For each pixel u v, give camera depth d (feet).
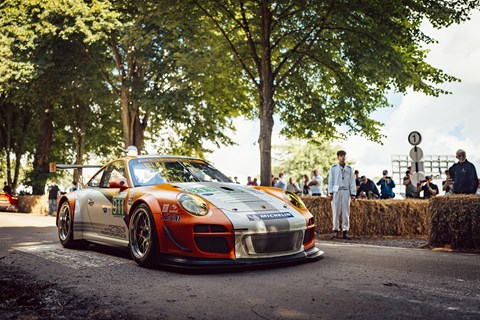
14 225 39.93
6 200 81.00
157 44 64.49
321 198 32.22
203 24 45.83
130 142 72.33
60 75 68.23
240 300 11.37
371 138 48.32
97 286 13.16
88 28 60.70
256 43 44.34
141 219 17.10
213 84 56.65
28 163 117.08
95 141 91.15
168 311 10.47
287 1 39.73
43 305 11.16
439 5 35.81
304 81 47.42
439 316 9.79
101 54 69.97
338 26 40.65
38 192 92.63
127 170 19.57
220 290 12.46
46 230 33.73
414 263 16.89
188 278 14.15
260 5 41.42
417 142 42.52
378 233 31.91
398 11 38.19
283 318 9.86
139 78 71.10
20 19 63.16
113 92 75.97
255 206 16.24
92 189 21.47
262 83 43.47
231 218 15.19
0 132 101.30
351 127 46.75
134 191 18.04
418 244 26.45
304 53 43.01
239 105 62.90
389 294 11.85
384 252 20.20
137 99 68.18
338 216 29.76
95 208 20.52
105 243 19.86
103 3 60.49
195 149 78.07
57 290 12.70
